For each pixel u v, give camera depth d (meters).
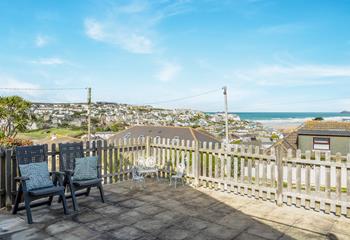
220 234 4.71
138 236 4.57
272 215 5.62
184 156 8.17
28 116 21.66
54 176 5.82
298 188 6.10
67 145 6.45
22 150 5.61
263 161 6.62
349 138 27.25
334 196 5.86
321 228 5.00
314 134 28.48
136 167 8.09
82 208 5.85
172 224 5.10
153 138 9.03
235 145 7.13
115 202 6.29
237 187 7.06
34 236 4.50
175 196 6.81
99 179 6.23
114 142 8.18
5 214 5.42
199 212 5.73
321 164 5.82
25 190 5.04
